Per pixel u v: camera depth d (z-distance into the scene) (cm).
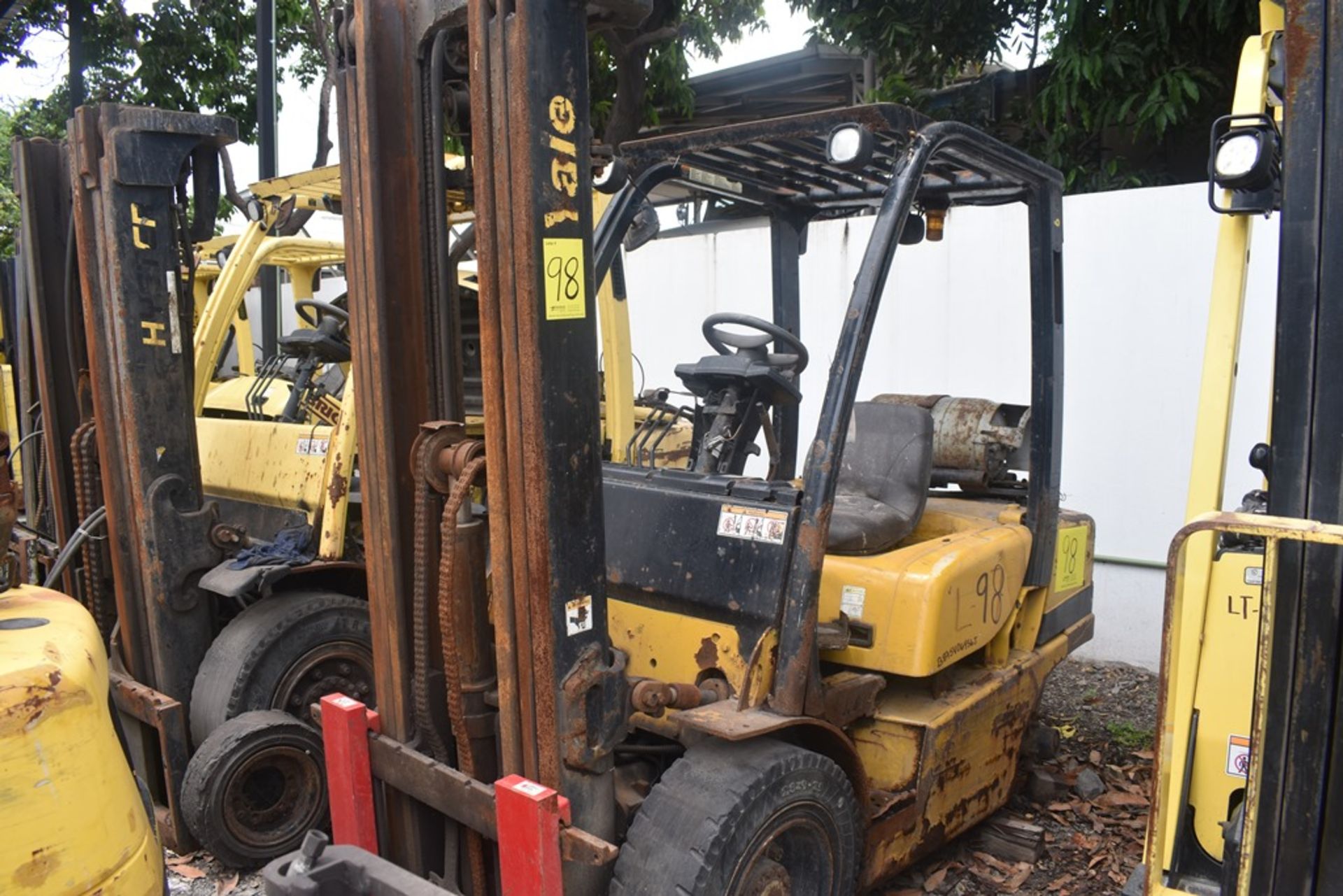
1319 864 188
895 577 287
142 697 350
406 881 214
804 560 249
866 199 356
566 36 211
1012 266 541
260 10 772
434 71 241
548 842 208
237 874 346
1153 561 515
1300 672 187
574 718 222
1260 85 228
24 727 175
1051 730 421
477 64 213
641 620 282
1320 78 183
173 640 362
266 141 782
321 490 384
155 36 988
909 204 262
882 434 336
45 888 175
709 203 789
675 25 820
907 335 579
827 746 267
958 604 295
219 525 371
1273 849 191
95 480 389
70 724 182
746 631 259
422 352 253
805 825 251
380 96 242
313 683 372
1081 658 546
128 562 364
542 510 215
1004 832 349
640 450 343
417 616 245
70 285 388
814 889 260
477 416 431
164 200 348
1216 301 230
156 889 202
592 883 232
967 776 317
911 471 326
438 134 243
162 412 355
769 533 256
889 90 792
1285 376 188
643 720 281
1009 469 399
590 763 225
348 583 404
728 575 261
